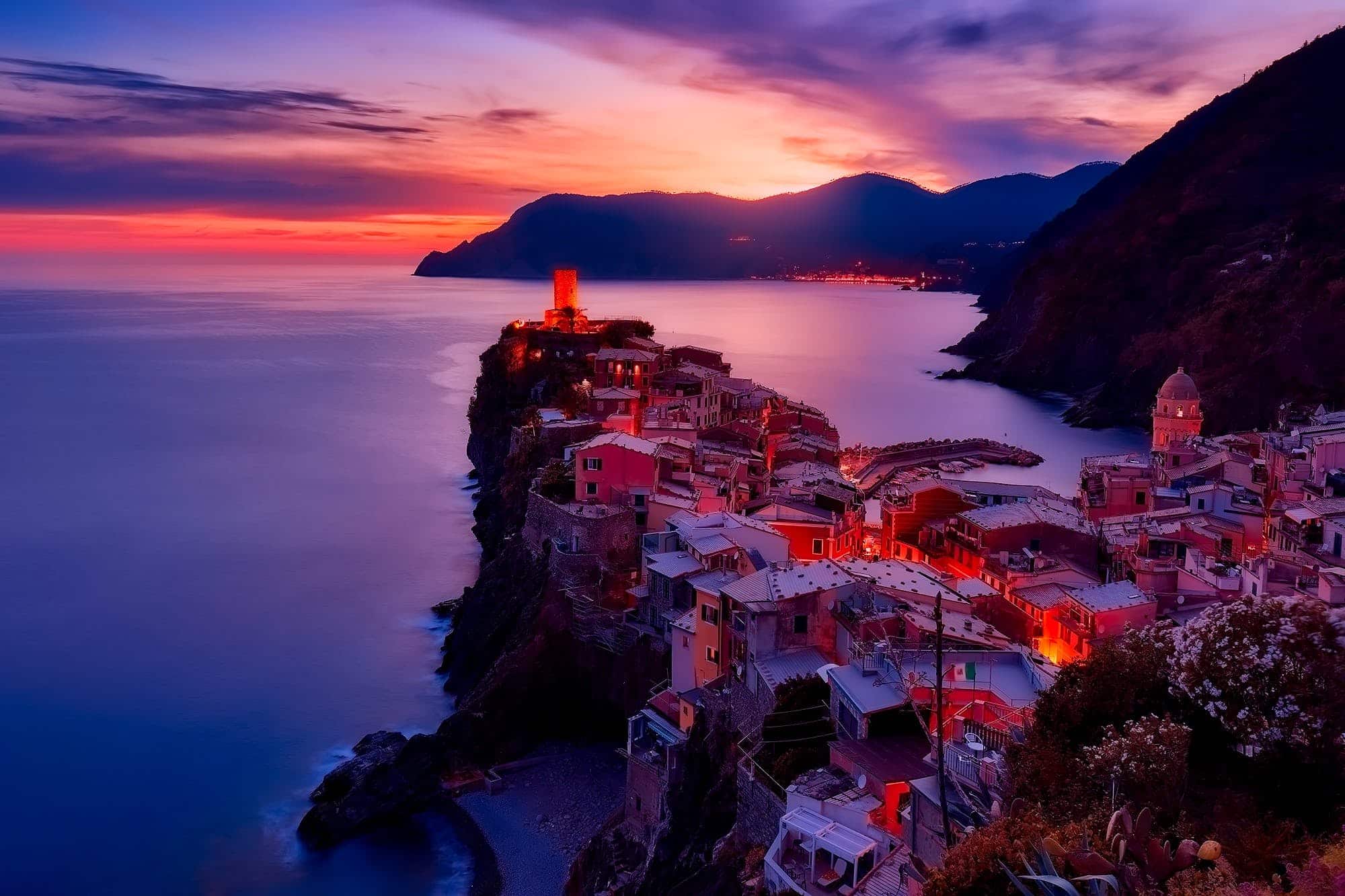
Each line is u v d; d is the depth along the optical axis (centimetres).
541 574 10338
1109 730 3594
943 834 3853
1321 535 8400
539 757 9306
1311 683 3619
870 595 6700
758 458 13088
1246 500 10781
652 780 7275
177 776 9156
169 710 10425
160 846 8112
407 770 8656
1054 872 2394
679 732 7369
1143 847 2580
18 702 10588
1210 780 3684
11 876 7744
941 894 3041
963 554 9881
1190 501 10838
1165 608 7875
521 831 8112
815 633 6581
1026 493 12200
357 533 16850
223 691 10850
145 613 13150
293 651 11925
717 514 9675
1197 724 3903
